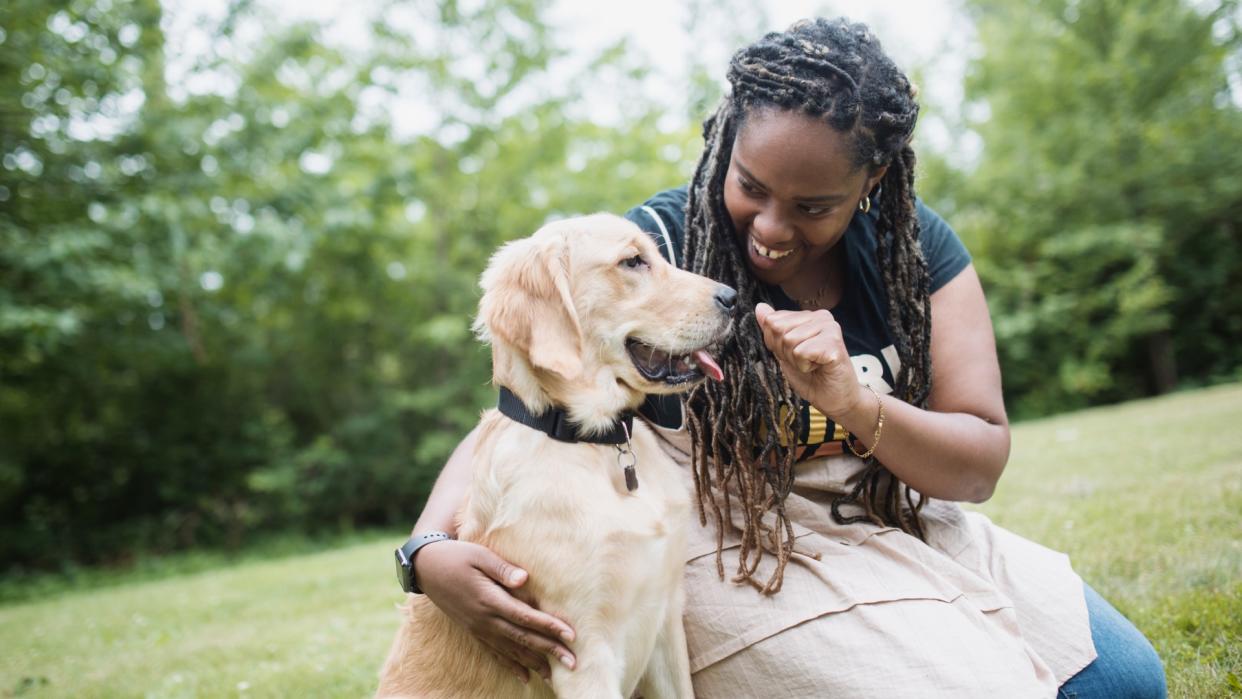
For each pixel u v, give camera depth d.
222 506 14.48
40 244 10.49
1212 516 4.14
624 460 2.26
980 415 2.22
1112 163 17.47
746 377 2.19
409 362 16.98
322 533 14.77
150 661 4.62
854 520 2.25
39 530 13.41
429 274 16.30
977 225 18.42
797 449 2.24
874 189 2.28
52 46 10.55
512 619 2.00
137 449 14.51
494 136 16.23
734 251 2.28
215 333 14.88
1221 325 17.98
